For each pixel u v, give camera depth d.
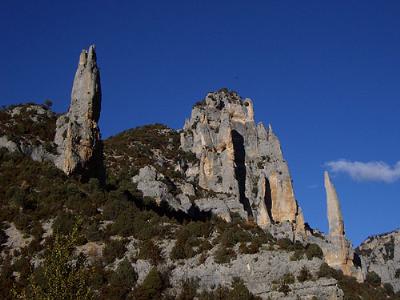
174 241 67.75
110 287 60.34
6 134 85.75
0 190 74.44
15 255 64.38
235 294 58.81
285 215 118.88
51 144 87.25
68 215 70.19
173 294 60.72
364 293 77.00
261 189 119.88
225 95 146.50
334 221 109.94
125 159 126.88
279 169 125.19
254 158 131.88
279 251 64.44
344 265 105.06
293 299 58.81
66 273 36.62
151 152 135.38
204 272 62.59
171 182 109.94
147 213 74.25
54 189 74.62
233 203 108.69
